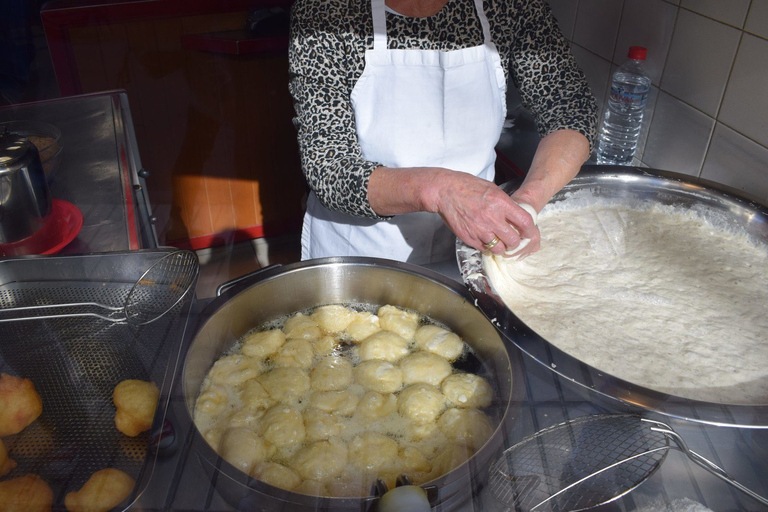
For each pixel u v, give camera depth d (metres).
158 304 0.83
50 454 0.66
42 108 1.39
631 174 1.19
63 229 1.01
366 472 0.68
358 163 1.00
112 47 1.95
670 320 0.95
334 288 0.94
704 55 1.13
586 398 0.69
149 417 0.68
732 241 1.12
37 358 0.76
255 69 2.14
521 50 1.17
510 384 0.71
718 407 0.66
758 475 0.62
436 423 0.76
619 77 1.34
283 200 2.45
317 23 1.01
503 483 0.59
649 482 0.60
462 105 1.10
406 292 0.93
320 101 1.06
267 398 0.79
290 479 0.67
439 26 1.05
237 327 0.88
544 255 1.12
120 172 1.19
